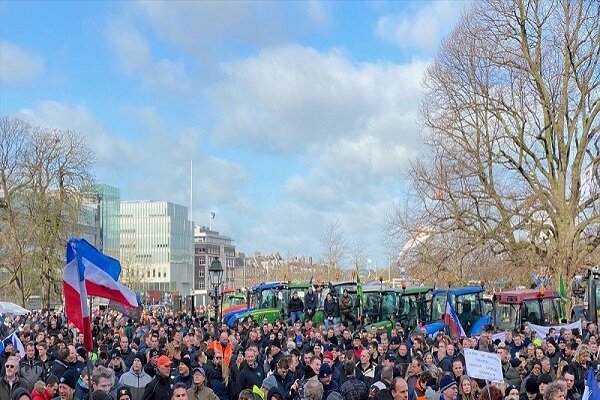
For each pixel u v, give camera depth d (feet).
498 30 127.75
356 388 40.73
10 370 43.42
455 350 58.13
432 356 55.21
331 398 38.40
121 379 44.57
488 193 126.41
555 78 126.82
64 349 50.62
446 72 128.57
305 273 345.92
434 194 128.16
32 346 53.01
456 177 126.00
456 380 42.22
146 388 40.57
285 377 44.70
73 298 35.47
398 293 100.58
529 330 77.71
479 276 128.67
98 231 329.11
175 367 50.67
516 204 127.95
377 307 101.30
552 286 121.70
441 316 95.91
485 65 126.93
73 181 194.70
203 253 565.12
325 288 113.29
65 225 191.93
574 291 118.32
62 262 191.83
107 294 38.88
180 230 514.27
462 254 127.34
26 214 191.01
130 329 92.89
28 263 188.85
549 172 128.16
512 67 127.13
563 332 64.18
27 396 35.70
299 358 50.96
